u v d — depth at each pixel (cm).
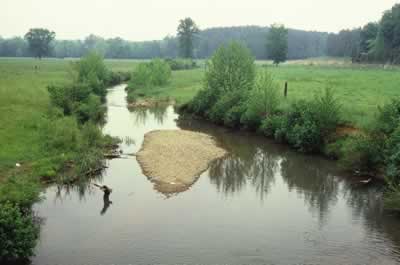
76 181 2869
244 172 3259
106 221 2212
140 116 5819
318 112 3753
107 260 1794
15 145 3281
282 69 10981
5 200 2077
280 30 13138
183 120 5594
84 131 3762
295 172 3262
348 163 3158
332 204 2548
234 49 5628
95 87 7069
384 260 1838
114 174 3053
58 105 4694
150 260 1803
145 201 2533
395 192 2459
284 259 1841
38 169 2858
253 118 4669
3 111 4353
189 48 15575
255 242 2000
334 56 19725
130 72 11850
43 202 2484
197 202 2542
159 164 3294
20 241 1697
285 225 2209
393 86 6341
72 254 1839
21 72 9681
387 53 11738
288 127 4050
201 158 3572
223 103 5194
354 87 6341
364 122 3522
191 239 2016
